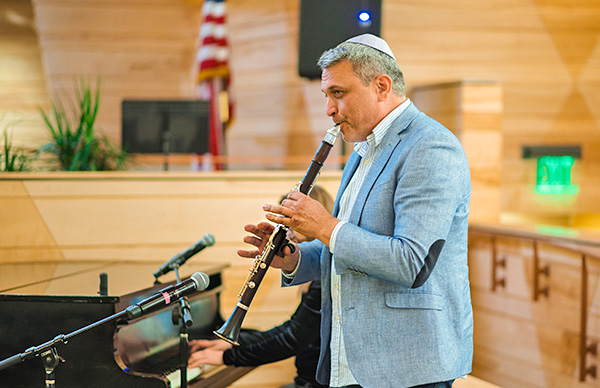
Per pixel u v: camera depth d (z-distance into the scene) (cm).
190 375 239
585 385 331
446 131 168
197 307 278
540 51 573
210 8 550
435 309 165
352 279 169
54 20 631
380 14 420
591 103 587
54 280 252
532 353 374
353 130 177
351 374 175
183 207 350
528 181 582
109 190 344
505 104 571
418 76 552
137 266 299
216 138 547
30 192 339
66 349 216
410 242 156
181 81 650
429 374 162
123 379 213
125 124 435
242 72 584
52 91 641
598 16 578
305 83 545
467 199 171
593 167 591
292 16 548
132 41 642
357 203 172
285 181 358
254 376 355
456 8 552
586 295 329
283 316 359
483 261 420
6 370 220
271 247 183
